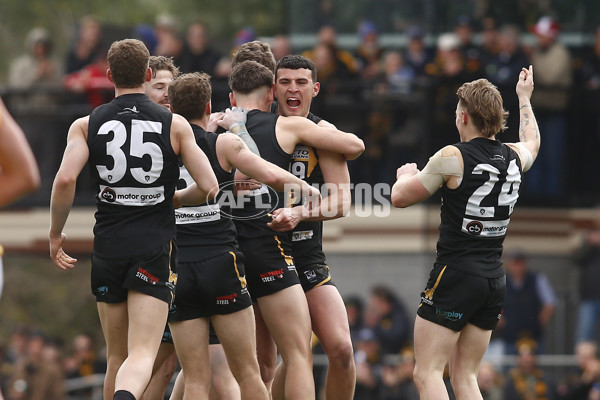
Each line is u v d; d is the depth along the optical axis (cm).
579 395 3597
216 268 2030
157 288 1911
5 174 1320
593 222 4419
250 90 2148
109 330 1964
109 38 5016
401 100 4422
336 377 2175
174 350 2270
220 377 2288
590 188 4453
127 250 1903
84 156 1902
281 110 2170
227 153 2020
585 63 4472
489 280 2086
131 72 1922
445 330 2095
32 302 7619
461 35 4400
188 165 1928
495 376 3681
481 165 2052
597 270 4097
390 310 4125
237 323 2052
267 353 2264
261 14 9281
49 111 4838
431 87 4384
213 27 9256
